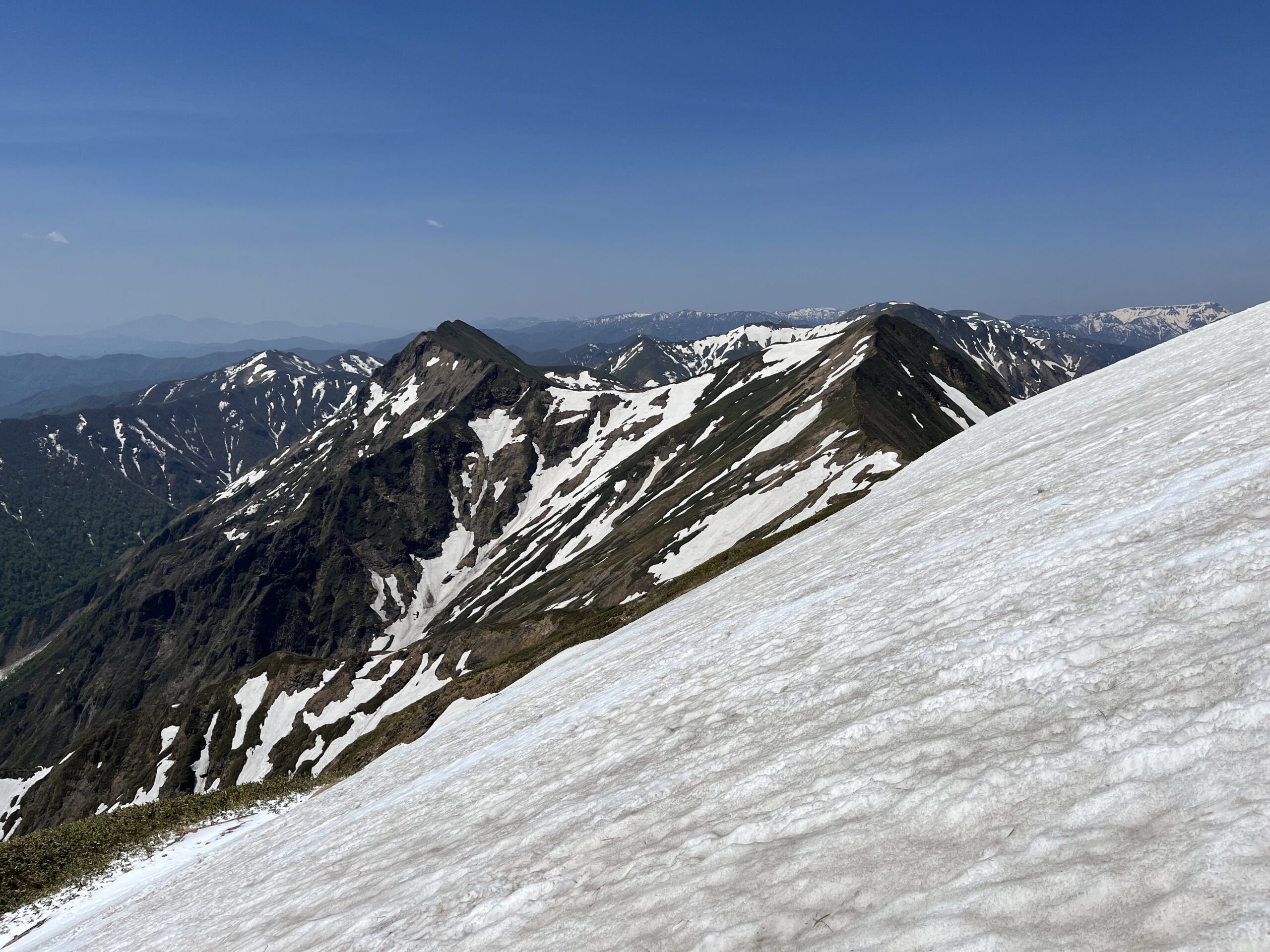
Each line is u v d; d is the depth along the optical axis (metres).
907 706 8.78
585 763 14.41
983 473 28.16
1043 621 9.34
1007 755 6.66
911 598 14.00
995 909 4.80
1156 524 10.94
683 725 13.43
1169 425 18.73
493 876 9.95
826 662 12.56
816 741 9.02
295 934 12.48
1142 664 7.18
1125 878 4.57
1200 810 4.90
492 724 27.89
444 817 16.34
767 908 6.04
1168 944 3.92
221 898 20.48
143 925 22.75
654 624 33.66
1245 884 4.02
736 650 17.44
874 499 42.34
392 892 12.04
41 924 33.03
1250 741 5.28
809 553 31.16
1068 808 5.62
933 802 6.45
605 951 6.62
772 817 7.65
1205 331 42.91
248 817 41.41
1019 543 14.03
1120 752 5.94
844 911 5.58
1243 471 11.04
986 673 8.72
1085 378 51.16
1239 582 7.73
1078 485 16.75
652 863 8.02
